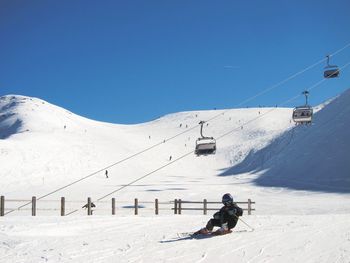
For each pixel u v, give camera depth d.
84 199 48.28
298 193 52.72
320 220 15.80
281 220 15.90
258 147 126.88
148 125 198.00
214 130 172.12
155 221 15.95
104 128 170.88
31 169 86.19
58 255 9.23
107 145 122.69
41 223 14.59
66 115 188.00
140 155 120.12
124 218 16.78
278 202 40.28
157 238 11.66
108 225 14.62
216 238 11.52
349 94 98.75
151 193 54.47
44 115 175.75
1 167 83.44
